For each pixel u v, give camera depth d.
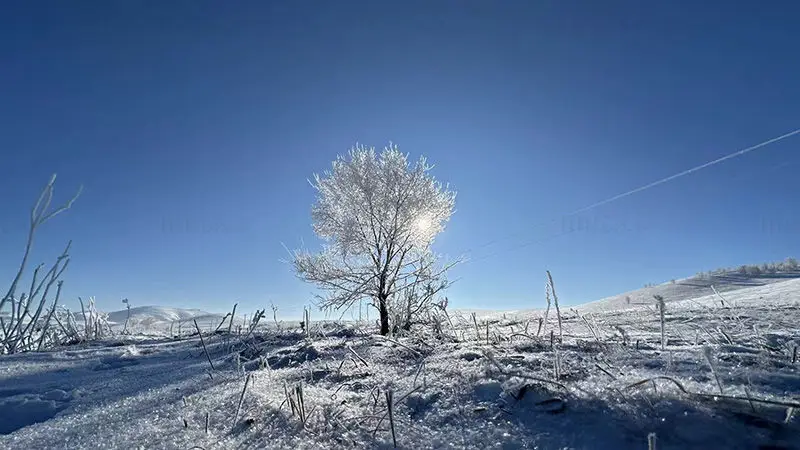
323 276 8.66
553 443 1.75
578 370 2.42
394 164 8.89
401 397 2.24
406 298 7.32
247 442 1.99
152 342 7.14
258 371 3.40
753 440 1.64
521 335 3.68
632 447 1.68
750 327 3.66
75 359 5.20
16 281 6.50
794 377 2.12
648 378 1.99
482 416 2.02
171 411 2.56
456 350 3.27
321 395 2.52
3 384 3.94
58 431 2.47
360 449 1.86
